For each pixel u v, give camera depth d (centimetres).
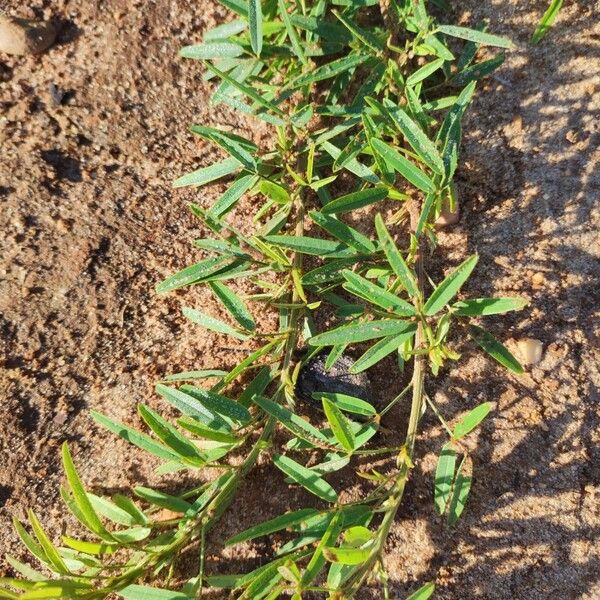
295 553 32
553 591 34
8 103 36
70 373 35
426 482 35
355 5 35
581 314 35
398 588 34
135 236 36
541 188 36
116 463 35
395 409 35
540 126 36
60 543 34
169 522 32
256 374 35
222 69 36
